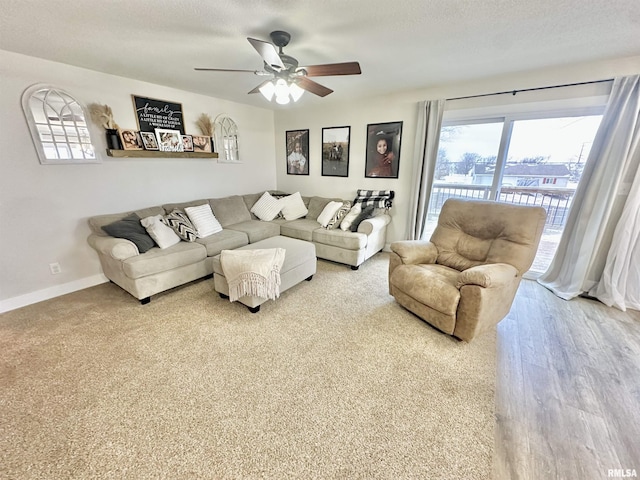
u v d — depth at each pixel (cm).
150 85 320
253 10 166
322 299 274
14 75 233
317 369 181
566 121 282
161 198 353
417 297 223
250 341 208
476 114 319
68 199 276
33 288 263
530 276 323
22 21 176
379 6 161
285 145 496
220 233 347
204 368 181
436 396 161
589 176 266
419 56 239
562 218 307
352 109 406
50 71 250
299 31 193
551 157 298
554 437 137
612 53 229
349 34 197
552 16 171
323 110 436
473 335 196
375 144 398
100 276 307
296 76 213
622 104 238
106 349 198
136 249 258
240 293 240
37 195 257
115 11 166
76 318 237
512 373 180
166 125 343
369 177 416
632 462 126
